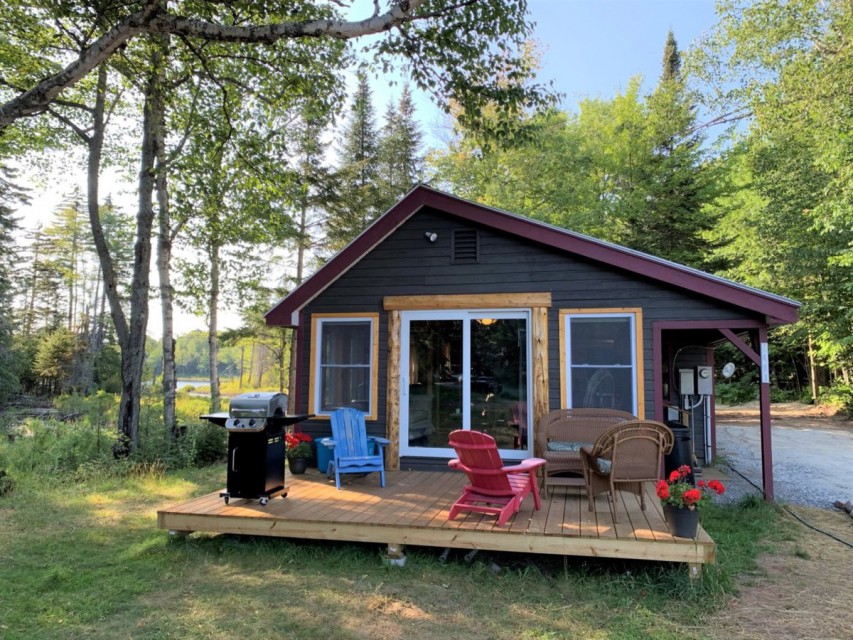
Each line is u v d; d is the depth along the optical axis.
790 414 17.92
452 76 6.70
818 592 3.94
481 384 6.90
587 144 18.72
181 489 7.25
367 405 7.23
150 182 9.44
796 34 12.74
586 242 6.49
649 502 5.19
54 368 25.16
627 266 6.33
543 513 4.78
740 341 6.33
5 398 20.66
